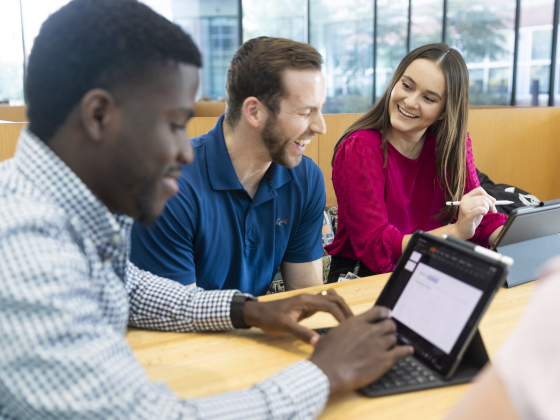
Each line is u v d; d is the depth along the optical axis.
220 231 1.24
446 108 1.53
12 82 6.27
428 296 0.80
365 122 1.66
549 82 6.70
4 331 0.48
